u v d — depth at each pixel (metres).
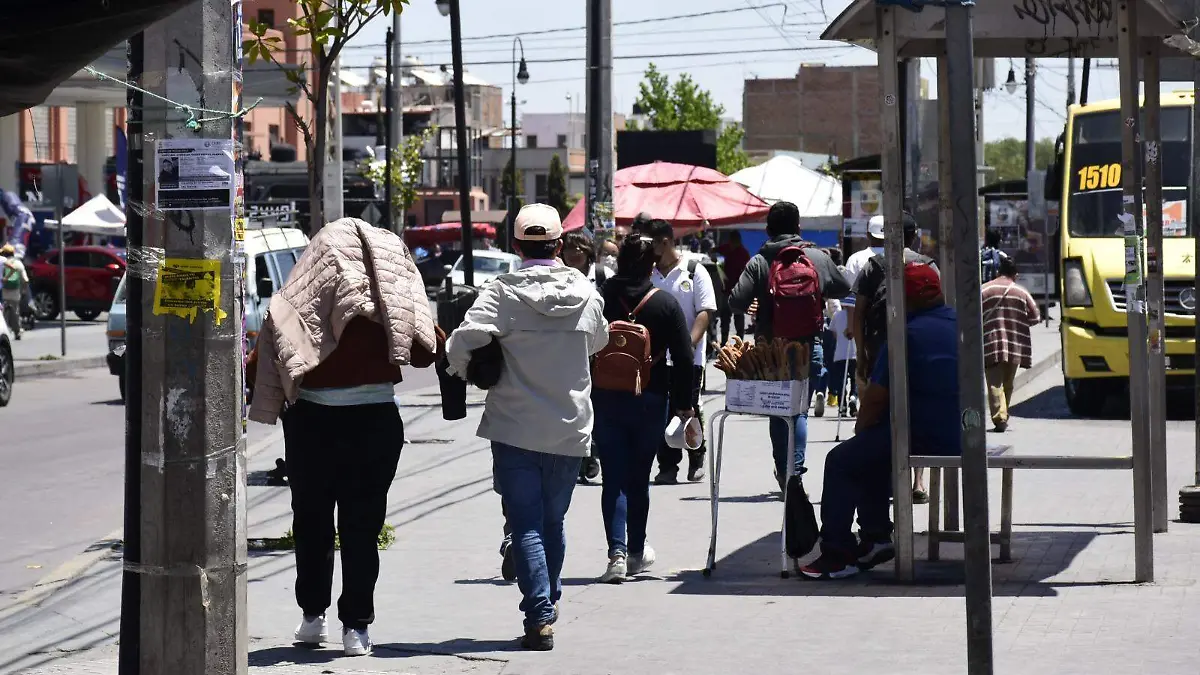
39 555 13.49
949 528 12.97
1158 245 13.22
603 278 17.48
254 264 25.38
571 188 170.62
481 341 9.49
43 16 6.45
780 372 11.52
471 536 13.63
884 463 11.52
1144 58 13.32
